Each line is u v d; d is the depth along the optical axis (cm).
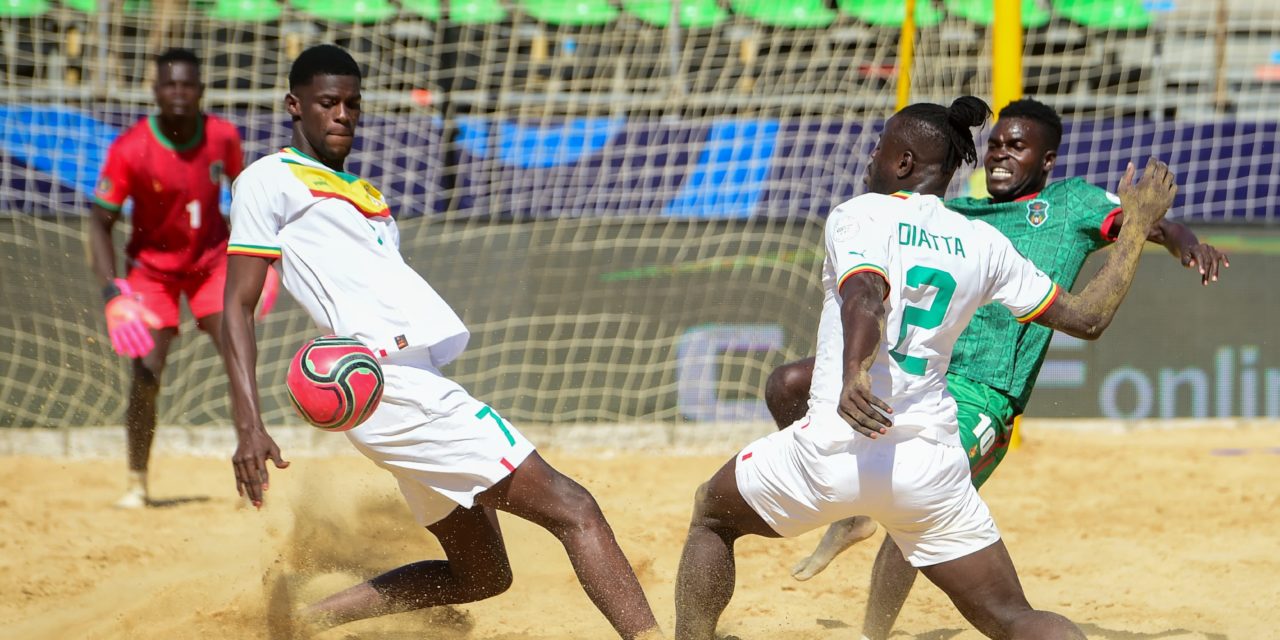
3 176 3431
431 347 1285
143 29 4031
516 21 4225
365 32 4241
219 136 2544
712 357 3625
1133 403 3734
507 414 3566
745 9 4519
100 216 2480
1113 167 3691
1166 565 2097
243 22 4094
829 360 1184
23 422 3406
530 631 1655
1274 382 3722
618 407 3597
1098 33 4472
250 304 1262
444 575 1437
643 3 4481
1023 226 1529
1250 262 3703
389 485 2430
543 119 3675
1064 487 2862
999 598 1187
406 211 3597
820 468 1166
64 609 1733
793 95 4231
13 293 3425
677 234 3647
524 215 3625
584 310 3612
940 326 1165
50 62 3947
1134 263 1245
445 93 3975
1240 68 4778
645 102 4056
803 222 3678
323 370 1181
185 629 1580
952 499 1172
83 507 2573
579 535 1254
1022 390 1460
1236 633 1658
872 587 1517
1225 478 2966
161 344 2536
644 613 1245
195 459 3231
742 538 2312
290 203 1262
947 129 1214
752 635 1636
